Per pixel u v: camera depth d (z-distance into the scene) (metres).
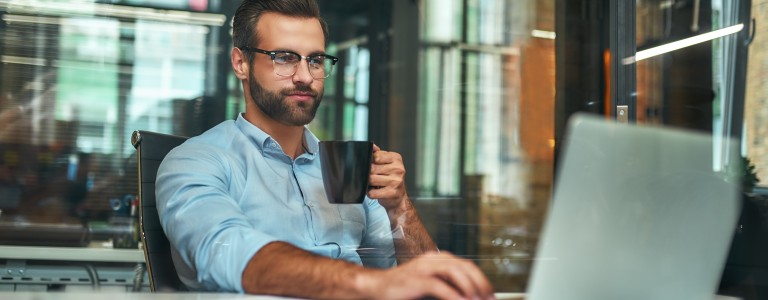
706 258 0.44
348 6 7.34
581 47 6.46
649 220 0.41
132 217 4.82
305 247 0.81
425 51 7.53
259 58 0.92
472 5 7.45
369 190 0.79
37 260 2.55
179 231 0.71
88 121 6.23
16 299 0.44
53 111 6.18
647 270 0.41
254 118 0.92
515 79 7.20
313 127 7.07
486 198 6.82
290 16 0.92
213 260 0.59
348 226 0.84
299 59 0.91
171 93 6.45
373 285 0.44
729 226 0.44
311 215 0.85
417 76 7.51
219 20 6.54
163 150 0.93
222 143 0.88
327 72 0.94
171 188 0.77
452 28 7.50
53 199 5.67
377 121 7.34
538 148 6.89
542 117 6.86
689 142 0.43
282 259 0.51
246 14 0.94
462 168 7.24
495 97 7.34
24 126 6.06
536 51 6.96
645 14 1.86
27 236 4.78
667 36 1.82
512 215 6.69
